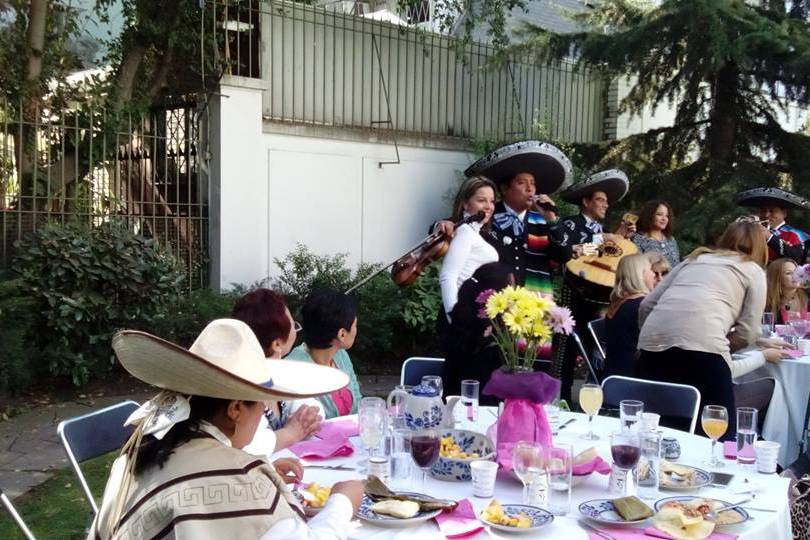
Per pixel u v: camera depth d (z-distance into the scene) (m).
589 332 6.73
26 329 6.62
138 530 1.80
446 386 4.56
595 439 3.46
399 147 9.73
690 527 2.34
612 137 12.09
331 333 3.55
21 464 5.31
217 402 1.95
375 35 9.62
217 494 1.81
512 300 2.87
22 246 6.86
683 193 10.15
